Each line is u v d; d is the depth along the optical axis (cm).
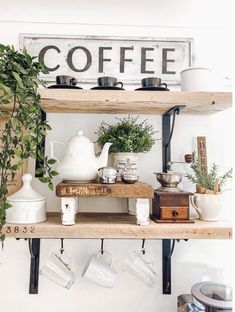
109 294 106
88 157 90
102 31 116
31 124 78
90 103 92
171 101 88
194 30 117
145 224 86
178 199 91
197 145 109
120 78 113
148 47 115
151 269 98
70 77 92
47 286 105
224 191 110
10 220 85
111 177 86
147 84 92
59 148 110
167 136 112
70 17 116
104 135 101
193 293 90
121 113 111
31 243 104
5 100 75
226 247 110
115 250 108
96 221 91
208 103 91
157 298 107
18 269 105
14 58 80
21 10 114
